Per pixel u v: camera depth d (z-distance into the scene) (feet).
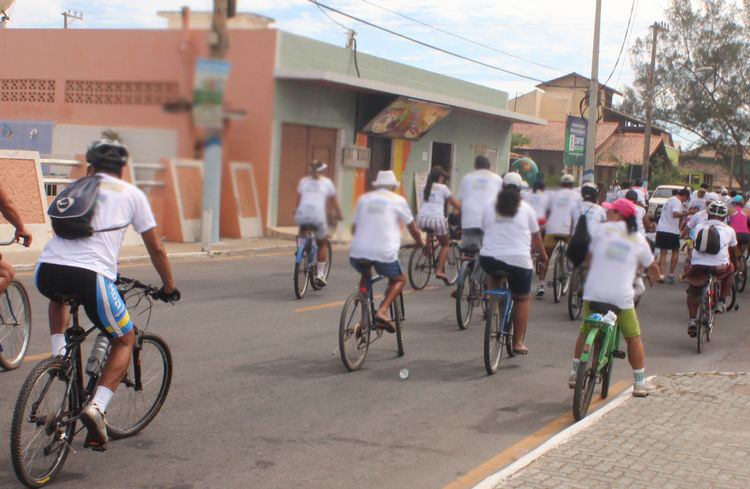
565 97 191.01
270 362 24.08
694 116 160.97
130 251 48.19
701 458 15.78
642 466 15.11
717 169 245.04
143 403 17.06
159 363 17.30
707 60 159.84
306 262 36.35
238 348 25.73
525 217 24.18
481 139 75.82
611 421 18.57
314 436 17.38
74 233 13.61
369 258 23.30
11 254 44.11
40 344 24.68
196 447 16.26
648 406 20.25
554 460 15.33
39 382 13.53
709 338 31.89
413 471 15.42
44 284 13.83
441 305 36.73
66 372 14.14
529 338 30.35
